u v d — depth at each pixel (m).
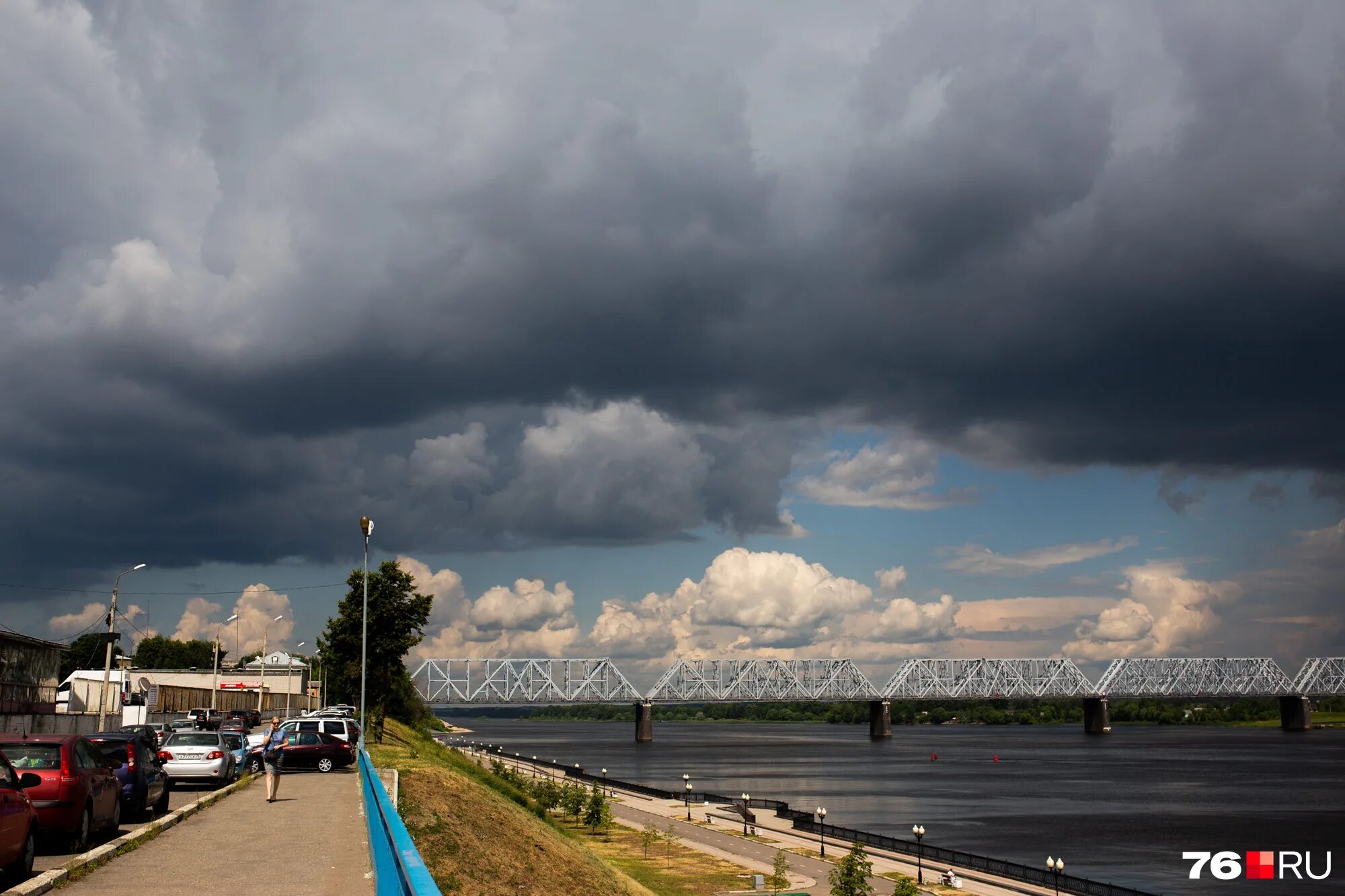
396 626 83.75
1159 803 153.50
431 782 47.81
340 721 51.97
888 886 79.12
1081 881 79.75
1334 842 116.38
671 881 77.06
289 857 22.67
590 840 97.19
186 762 40.56
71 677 103.44
